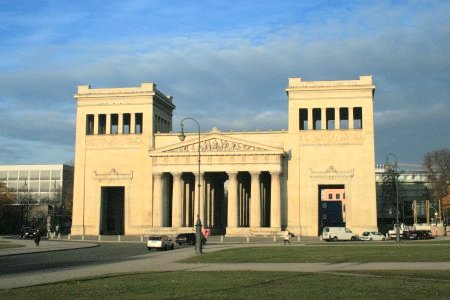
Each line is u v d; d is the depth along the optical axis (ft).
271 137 458.09
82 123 488.02
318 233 444.96
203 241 330.34
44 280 122.01
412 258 179.83
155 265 169.17
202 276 125.29
